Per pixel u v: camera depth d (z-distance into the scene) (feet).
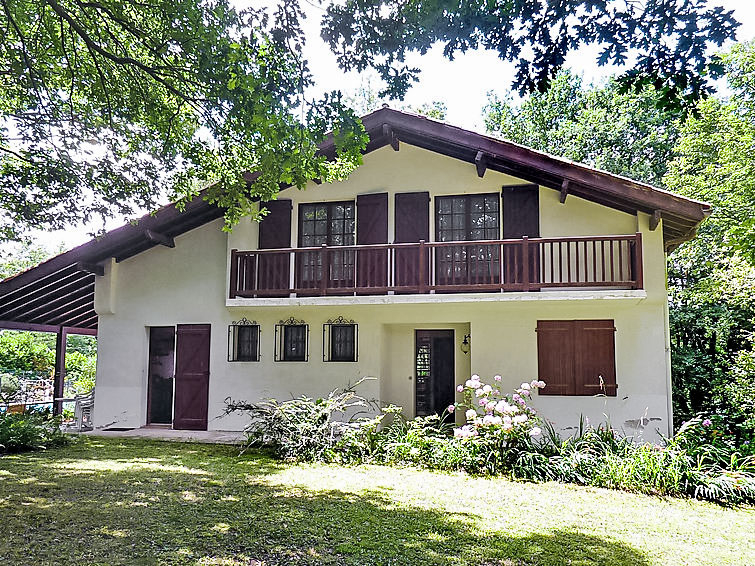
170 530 15.12
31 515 16.16
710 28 11.27
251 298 33.55
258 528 15.57
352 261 34.22
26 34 21.89
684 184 47.52
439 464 24.90
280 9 16.03
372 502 18.80
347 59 15.88
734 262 34.86
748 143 40.57
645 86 12.14
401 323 34.19
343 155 18.35
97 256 35.42
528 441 25.13
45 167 24.70
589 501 20.03
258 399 34.27
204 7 16.80
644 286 29.30
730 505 20.56
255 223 35.50
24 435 27.73
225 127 21.04
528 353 31.50
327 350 33.96
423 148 33.88
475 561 13.78
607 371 30.42
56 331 44.52
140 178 25.79
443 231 33.58
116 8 19.35
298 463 25.26
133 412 35.70
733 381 35.60
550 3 12.30
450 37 13.67
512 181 32.63
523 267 29.71
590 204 31.35
